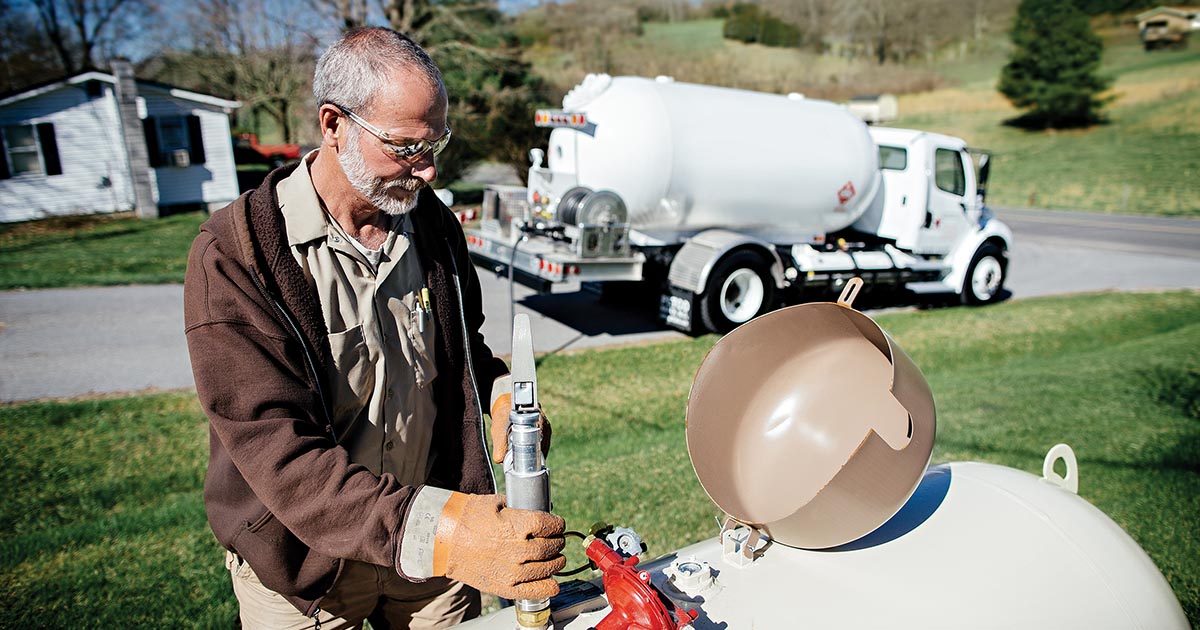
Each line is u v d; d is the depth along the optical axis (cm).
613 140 727
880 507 137
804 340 165
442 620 174
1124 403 551
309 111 2245
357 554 119
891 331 802
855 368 160
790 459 155
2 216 1666
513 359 117
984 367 670
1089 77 3428
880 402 154
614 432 486
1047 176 2828
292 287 133
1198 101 3472
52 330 774
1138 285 1150
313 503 120
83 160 1738
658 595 122
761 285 795
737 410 161
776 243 852
